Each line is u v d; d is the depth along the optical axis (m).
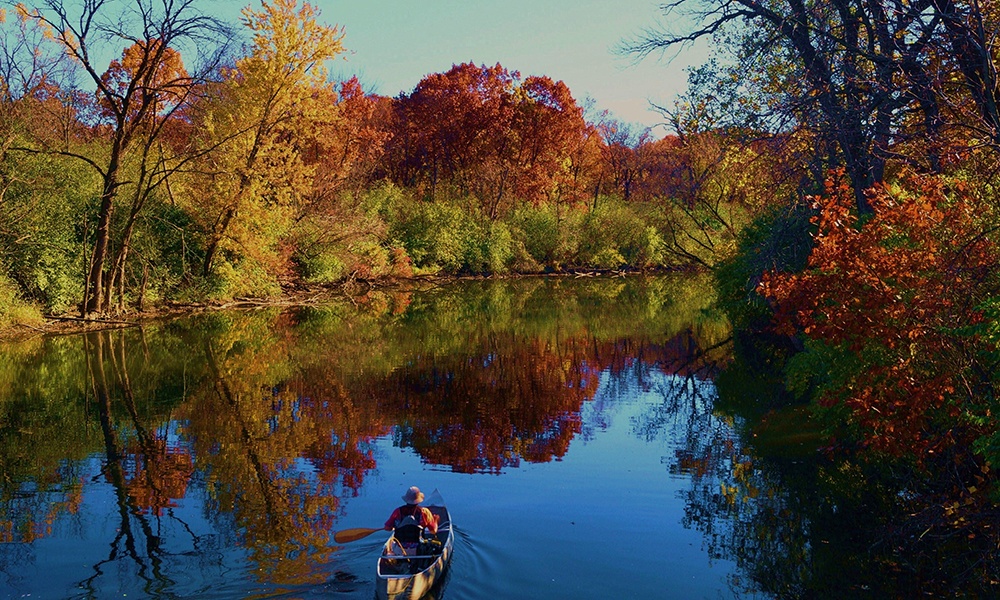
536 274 66.69
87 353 23.84
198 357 23.67
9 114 26.72
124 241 30.30
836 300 10.59
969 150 9.63
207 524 10.18
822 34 13.91
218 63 28.36
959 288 9.49
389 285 53.28
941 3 11.83
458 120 76.56
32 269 27.98
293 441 14.52
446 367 22.55
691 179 32.44
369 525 10.20
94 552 9.23
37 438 14.60
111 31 26.83
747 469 12.76
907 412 10.03
